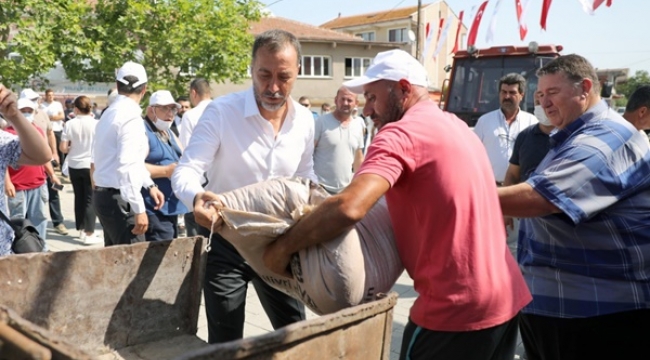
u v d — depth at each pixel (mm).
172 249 2600
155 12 15344
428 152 2033
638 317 2555
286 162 3043
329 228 1982
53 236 7633
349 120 5891
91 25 14562
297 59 2834
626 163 2438
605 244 2521
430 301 2121
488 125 5449
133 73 4117
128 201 3920
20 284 2223
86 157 7105
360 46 35250
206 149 2875
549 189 2381
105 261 2418
